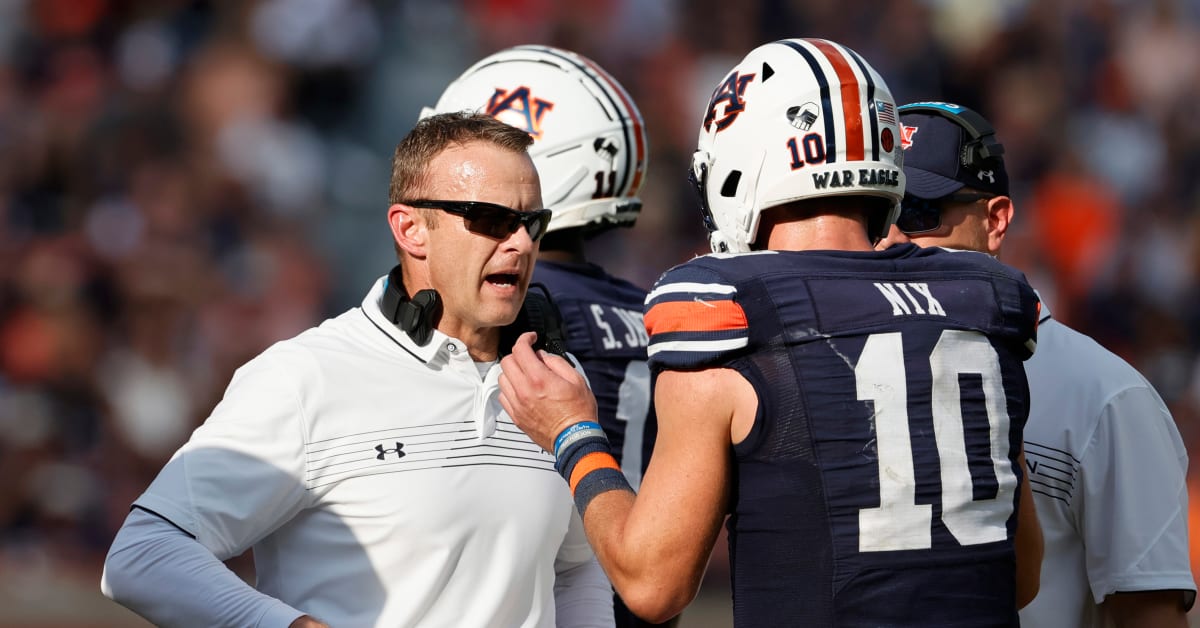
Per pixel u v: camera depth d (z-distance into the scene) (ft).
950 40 147.02
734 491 28.94
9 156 119.03
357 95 123.65
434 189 33.12
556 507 33.76
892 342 28.14
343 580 32.19
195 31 129.59
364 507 32.09
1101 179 143.74
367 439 32.24
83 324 108.78
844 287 28.60
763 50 31.35
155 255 112.27
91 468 101.09
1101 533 35.27
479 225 32.76
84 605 78.95
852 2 144.97
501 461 33.09
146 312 108.99
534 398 30.66
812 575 27.61
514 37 131.95
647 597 28.17
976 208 37.81
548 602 34.06
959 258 30.25
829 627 27.37
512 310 33.40
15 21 131.44
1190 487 84.07
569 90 44.39
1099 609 36.50
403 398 32.76
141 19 131.64
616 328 42.39
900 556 27.48
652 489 28.37
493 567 32.76
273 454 31.58
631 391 42.27
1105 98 150.30
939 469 27.86
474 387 33.35
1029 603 33.73
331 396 32.27
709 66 138.10
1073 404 35.88
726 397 28.14
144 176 118.93
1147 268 138.72
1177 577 34.63
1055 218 138.51
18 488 97.09
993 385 28.86
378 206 121.08
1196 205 147.54
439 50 126.82
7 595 80.59
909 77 143.54
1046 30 150.20
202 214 117.08
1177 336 135.44
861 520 27.48
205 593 30.17
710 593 83.46
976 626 27.73
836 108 29.89
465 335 33.94
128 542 31.04
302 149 121.49
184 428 106.01
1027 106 145.07
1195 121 153.17
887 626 27.25
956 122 37.76
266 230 117.29
